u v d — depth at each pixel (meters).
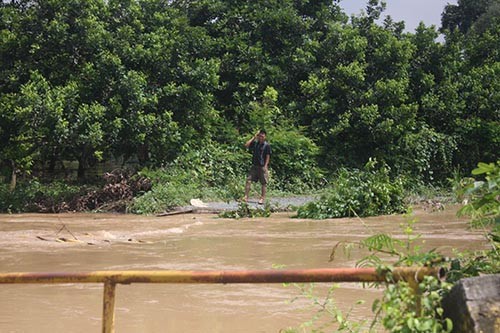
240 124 21.92
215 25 22.91
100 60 18.11
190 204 16.16
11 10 18.39
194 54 20.67
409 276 2.48
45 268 6.97
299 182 20.34
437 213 13.96
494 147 23.25
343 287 5.64
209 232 10.80
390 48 22.52
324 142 22.05
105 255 7.93
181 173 18.30
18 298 5.49
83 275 2.74
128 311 5.01
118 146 18.88
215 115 19.98
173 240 9.59
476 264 3.08
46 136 17.20
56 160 20.30
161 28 19.81
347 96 22.08
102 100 18.31
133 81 18.03
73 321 4.73
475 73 23.94
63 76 18.47
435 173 23.09
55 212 15.64
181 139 19.09
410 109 21.75
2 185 17.05
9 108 17.11
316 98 21.77
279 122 21.62
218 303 5.19
